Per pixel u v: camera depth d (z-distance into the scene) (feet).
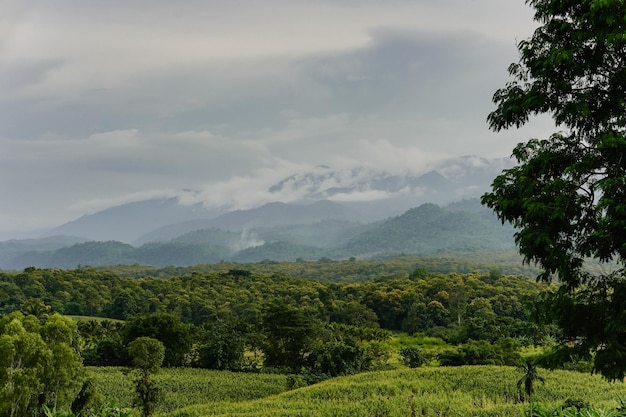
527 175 41.93
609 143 36.73
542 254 41.06
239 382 244.22
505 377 208.74
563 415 55.62
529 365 148.66
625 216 35.37
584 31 38.27
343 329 343.26
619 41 36.55
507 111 42.73
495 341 310.04
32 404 111.04
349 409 166.50
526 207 39.75
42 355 112.57
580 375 212.23
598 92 41.16
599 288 40.24
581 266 40.96
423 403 172.14
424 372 225.15
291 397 195.11
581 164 38.93
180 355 287.89
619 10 36.37
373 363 280.31
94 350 293.02
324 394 194.39
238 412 174.09
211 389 227.81
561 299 41.11
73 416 57.77
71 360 121.29
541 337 301.63
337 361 261.03
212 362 288.30
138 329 285.23
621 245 36.76
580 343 41.57
